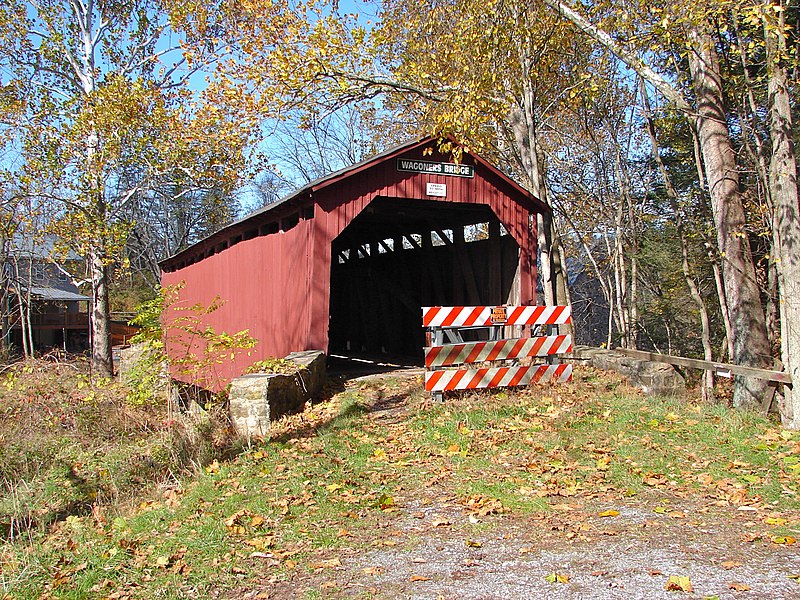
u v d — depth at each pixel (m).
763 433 6.82
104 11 19.19
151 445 7.35
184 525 4.79
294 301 10.79
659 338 21.45
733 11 7.91
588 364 10.21
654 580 3.59
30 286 25.44
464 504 5.09
